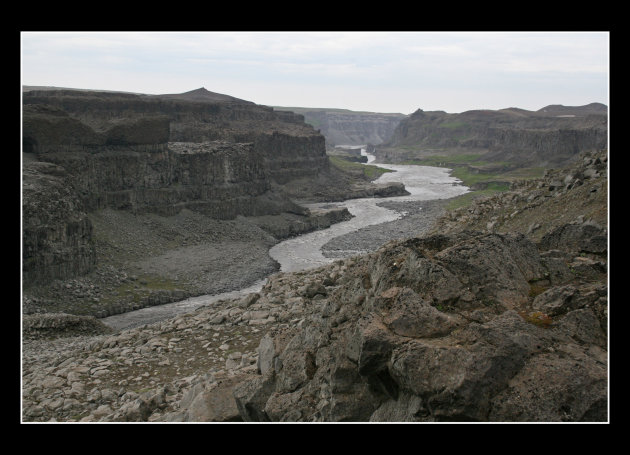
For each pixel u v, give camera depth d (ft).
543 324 39.42
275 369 50.37
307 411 43.14
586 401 33.42
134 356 85.10
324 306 52.24
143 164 305.12
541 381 34.58
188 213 323.98
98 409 65.46
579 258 49.49
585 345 37.93
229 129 505.66
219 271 246.47
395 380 37.63
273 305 104.22
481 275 43.55
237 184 357.41
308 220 374.63
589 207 112.78
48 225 194.49
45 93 469.16
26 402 69.56
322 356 45.96
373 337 38.24
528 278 45.70
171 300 206.18
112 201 287.48
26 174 211.20
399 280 44.78
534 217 129.80
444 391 34.32
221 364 78.43
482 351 35.65
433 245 49.14
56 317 137.49
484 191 524.11
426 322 39.17
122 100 439.63
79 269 208.64
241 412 49.65
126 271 229.04
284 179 545.44
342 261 136.26
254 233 329.11
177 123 474.08
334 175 629.10
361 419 39.78
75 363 84.17
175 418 54.24
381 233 339.57
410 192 571.69
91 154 282.97
